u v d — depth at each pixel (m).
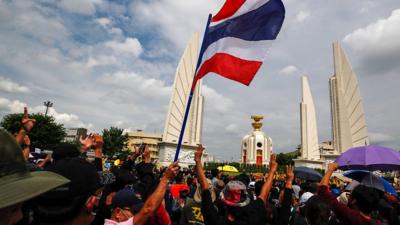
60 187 2.32
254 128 98.31
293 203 9.45
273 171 5.61
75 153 4.70
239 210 4.59
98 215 4.77
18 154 1.96
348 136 64.00
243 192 4.85
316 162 68.75
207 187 5.04
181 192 10.66
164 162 52.84
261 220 4.61
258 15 7.90
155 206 3.59
